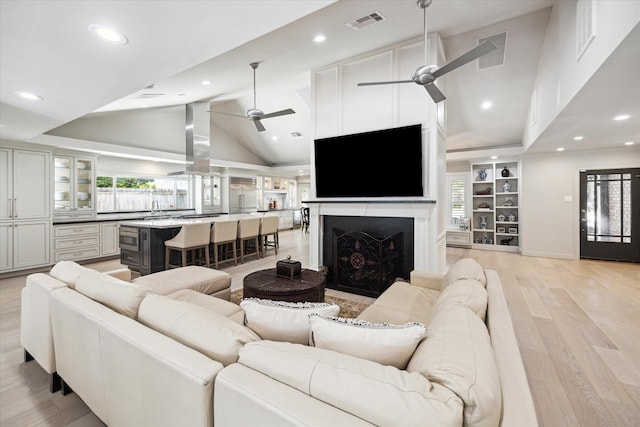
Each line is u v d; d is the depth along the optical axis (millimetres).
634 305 3334
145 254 4559
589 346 2428
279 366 931
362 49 3607
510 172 7055
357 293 3801
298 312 1247
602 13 2008
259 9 1501
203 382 955
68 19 1547
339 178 3912
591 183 5668
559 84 3096
